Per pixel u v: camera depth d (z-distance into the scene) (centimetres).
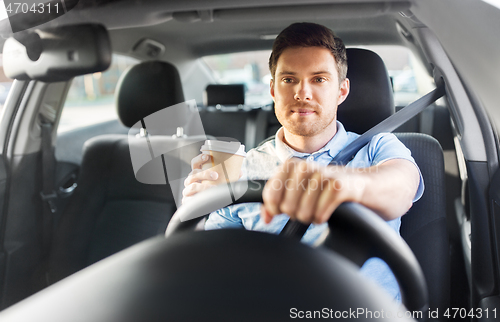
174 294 31
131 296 31
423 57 136
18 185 144
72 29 104
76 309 30
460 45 88
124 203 152
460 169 140
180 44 201
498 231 94
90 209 154
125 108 149
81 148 202
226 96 216
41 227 155
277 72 99
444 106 154
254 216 100
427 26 100
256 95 235
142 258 35
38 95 151
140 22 133
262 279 32
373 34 150
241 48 228
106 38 107
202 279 32
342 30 149
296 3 110
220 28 173
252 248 36
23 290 140
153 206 147
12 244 138
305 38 94
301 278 32
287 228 71
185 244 37
